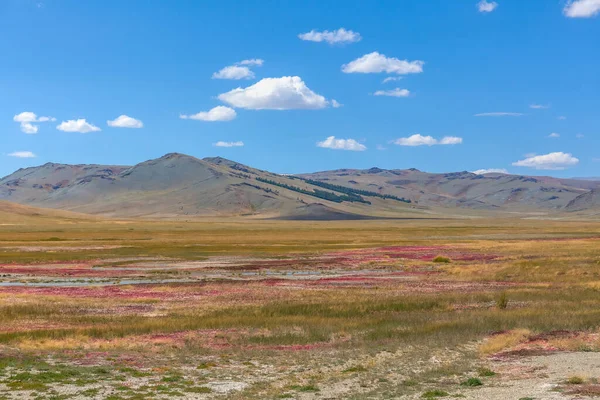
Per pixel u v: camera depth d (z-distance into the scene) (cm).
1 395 2238
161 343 3481
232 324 4069
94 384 2456
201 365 2878
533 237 16788
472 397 2103
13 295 5528
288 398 2217
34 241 14500
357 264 8950
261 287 6278
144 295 5672
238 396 2252
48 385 2423
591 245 11494
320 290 6022
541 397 2025
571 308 4659
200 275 7662
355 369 2748
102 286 6394
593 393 2044
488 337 3556
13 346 3341
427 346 3306
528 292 5709
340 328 3931
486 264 8388
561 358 2816
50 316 4475
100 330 3816
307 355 3119
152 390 2362
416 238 16712
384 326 3997
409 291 5947
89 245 13050
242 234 19338
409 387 2352
